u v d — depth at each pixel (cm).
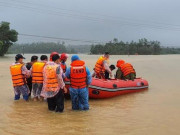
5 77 1708
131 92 1171
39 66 966
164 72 2092
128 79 1190
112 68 1284
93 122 716
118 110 849
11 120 731
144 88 1246
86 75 845
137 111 834
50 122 714
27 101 980
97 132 636
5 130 646
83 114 800
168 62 3052
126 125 688
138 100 1009
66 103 967
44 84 825
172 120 730
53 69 809
